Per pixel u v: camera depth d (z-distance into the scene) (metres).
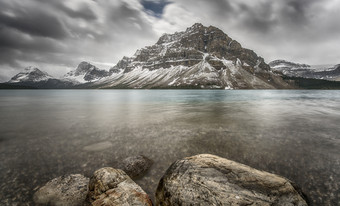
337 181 9.25
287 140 15.99
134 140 16.30
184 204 5.63
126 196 6.58
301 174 9.98
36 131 20.05
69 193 8.09
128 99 77.25
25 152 13.52
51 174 10.21
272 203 5.49
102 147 14.52
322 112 34.16
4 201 7.83
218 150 13.61
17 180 9.56
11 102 62.81
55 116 30.75
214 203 5.45
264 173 7.02
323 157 12.19
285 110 37.31
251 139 16.33
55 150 13.91
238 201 5.46
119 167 10.49
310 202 7.75
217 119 26.56
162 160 11.94
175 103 55.81
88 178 9.41
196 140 16.09
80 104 54.28
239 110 37.47
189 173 6.76
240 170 6.98
